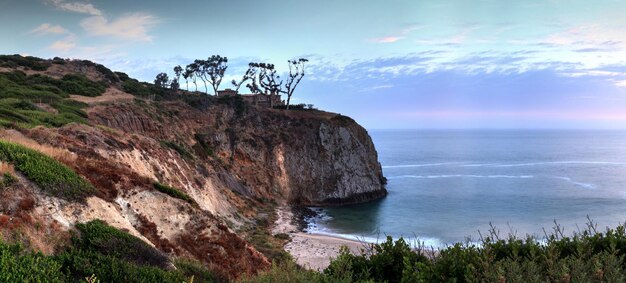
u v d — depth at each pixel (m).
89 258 13.41
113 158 33.03
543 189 89.94
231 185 64.12
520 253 8.43
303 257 39.47
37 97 52.59
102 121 52.81
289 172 76.44
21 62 80.00
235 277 20.53
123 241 15.42
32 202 15.12
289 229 52.78
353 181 78.12
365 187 78.75
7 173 15.75
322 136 81.44
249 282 10.30
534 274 7.07
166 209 23.66
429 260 8.82
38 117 38.09
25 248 12.77
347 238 49.50
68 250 13.93
